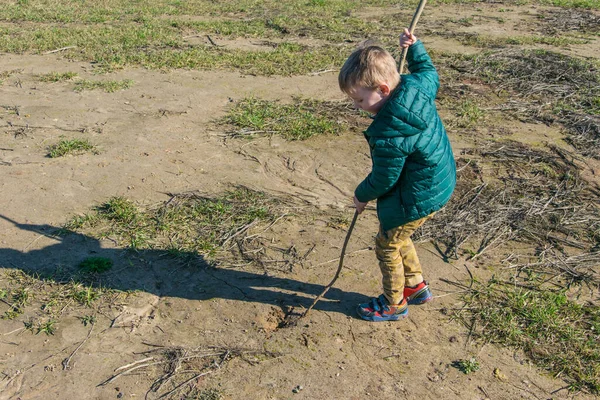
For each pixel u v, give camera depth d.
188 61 9.34
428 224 5.03
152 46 10.29
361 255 4.61
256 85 8.41
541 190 5.65
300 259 4.54
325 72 9.13
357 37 11.52
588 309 4.05
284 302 4.09
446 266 4.52
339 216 5.13
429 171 3.37
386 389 3.40
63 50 9.90
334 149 6.43
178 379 3.44
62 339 3.71
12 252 4.50
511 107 7.79
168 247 4.62
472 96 8.22
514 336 3.79
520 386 3.43
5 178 5.57
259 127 6.86
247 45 10.73
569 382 3.46
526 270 4.48
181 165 5.93
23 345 3.66
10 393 3.32
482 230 4.97
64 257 4.47
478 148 6.53
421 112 3.25
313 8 14.23
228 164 6.00
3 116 7.03
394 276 3.77
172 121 7.02
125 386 3.39
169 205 5.17
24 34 10.83
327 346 3.71
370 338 3.79
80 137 6.49
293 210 5.19
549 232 4.97
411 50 3.64
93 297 4.06
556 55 10.09
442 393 3.38
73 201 5.22
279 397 3.33
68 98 7.68
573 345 3.71
